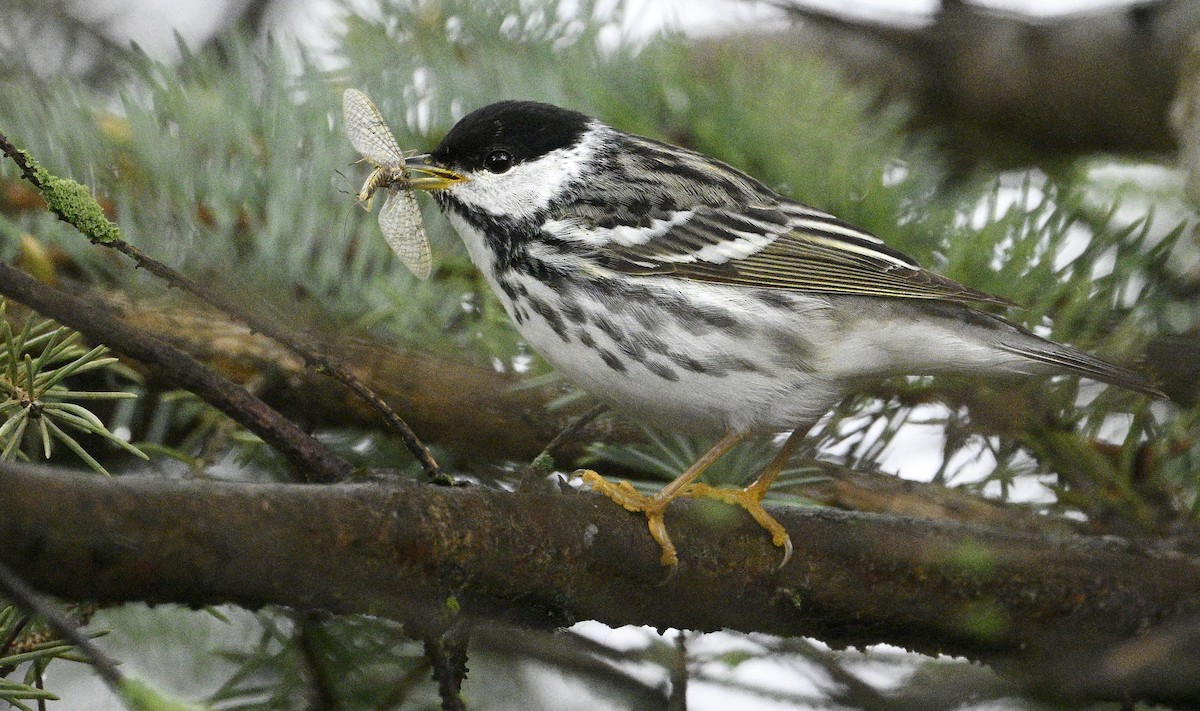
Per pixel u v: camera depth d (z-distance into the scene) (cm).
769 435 257
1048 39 266
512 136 257
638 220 257
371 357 256
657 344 256
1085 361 254
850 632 253
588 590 250
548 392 258
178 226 256
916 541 253
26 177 247
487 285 258
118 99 259
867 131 259
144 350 247
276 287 256
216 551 246
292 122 257
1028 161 267
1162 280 256
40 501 245
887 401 257
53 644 249
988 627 253
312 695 255
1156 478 254
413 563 248
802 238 256
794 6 266
